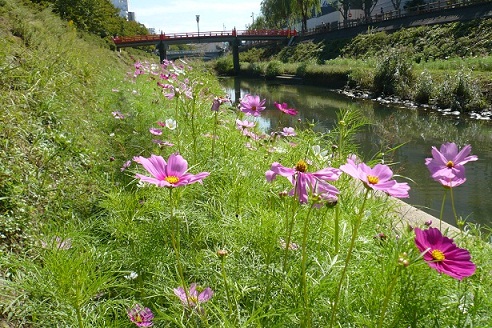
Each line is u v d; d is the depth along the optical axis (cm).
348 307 157
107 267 210
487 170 766
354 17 5700
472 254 203
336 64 2930
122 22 4066
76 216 288
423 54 2502
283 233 210
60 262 168
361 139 978
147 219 240
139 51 3662
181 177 150
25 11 966
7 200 267
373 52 3039
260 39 4550
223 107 557
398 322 154
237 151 359
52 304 187
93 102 644
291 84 2833
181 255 225
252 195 275
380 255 182
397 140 996
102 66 1053
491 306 159
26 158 331
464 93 1484
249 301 188
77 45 1027
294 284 175
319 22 6406
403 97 1794
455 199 611
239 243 215
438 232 124
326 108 1644
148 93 747
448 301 164
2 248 234
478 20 2459
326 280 165
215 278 200
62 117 449
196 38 4053
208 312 180
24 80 467
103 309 193
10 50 553
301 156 304
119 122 515
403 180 697
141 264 219
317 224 223
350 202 272
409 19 3195
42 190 298
